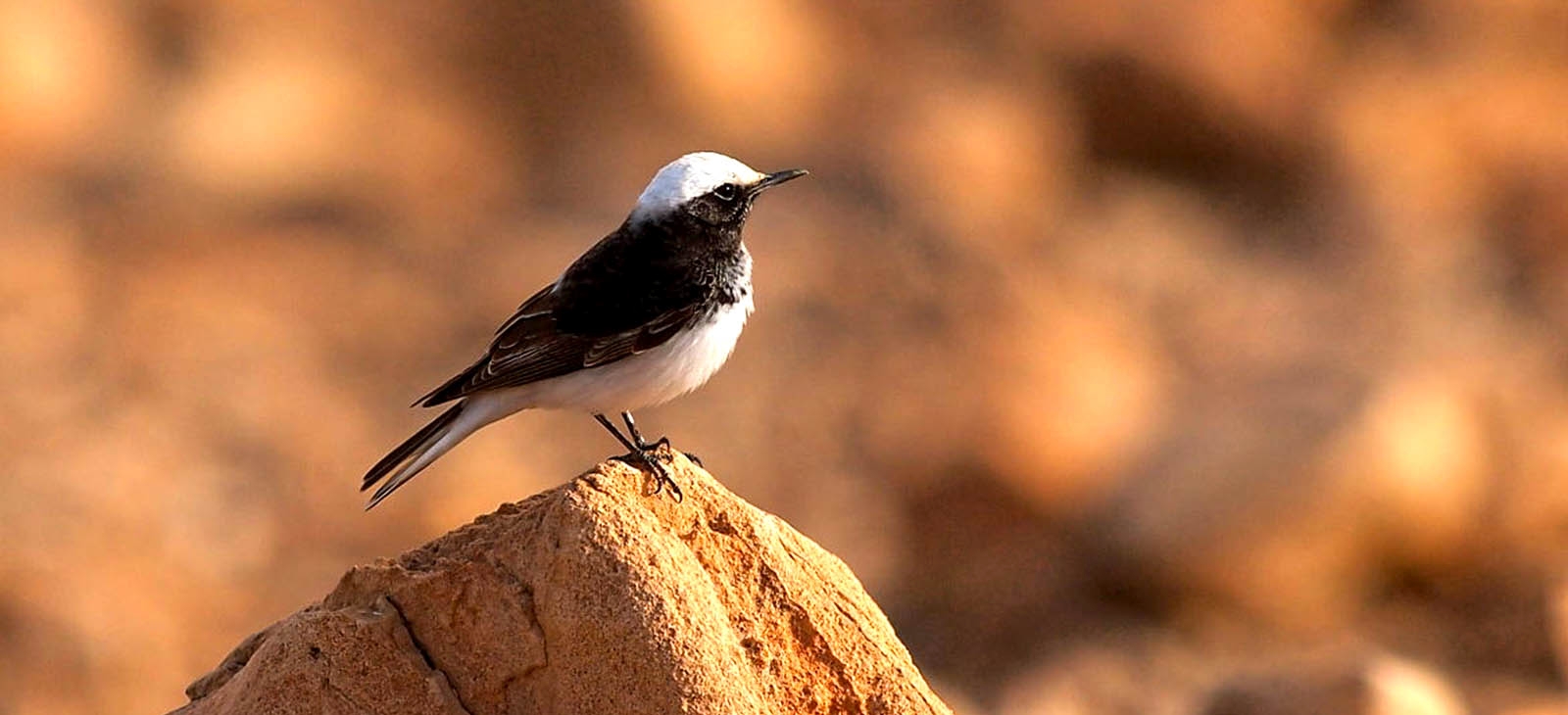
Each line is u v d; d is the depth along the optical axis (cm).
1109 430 2678
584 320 996
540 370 992
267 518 2431
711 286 1020
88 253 2875
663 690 748
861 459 2630
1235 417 2423
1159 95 3847
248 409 2586
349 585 790
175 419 2545
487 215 3166
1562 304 3494
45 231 2900
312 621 763
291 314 2800
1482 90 4206
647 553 765
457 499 2458
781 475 2608
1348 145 3916
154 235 2942
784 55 3603
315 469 2512
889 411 2691
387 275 2931
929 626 2398
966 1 3922
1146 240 3616
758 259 2988
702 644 756
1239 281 3534
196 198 3078
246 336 2717
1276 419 2395
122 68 3256
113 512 2364
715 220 1033
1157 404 2889
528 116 3375
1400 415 2355
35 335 2636
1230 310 3391
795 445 2653
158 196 3056
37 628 2125
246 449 2520
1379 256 3662
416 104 3338
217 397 2598
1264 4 4122
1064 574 2442
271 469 2498
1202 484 2377
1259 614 2322
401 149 3259
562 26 3412
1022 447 2577
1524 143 4072
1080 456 2603
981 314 2931
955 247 3117
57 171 3072
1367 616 2338
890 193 3262
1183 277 3506
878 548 2534
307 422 2588
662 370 1012
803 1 3750
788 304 2888
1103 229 3625
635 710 750
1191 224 3716
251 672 766
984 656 2336
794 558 823
